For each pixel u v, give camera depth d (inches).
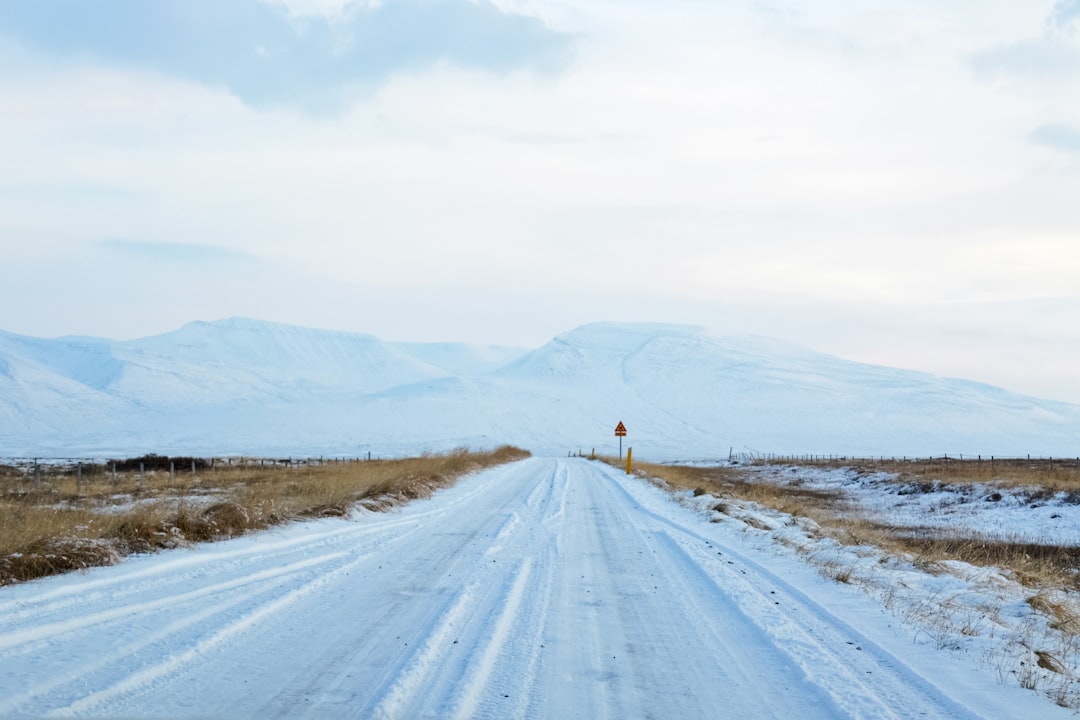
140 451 4859.7
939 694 255.6
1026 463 2504.9
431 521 721.0
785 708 241.8
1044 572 589.3
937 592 442.9
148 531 496.4
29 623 303.6
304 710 223.5
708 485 1509.6
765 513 893.2
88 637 288.4
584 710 235.1
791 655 297.4
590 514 826.2
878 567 515.2
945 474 1636.3
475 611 356.2
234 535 556.1
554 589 414.9
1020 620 399.5
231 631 304.3
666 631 333.4
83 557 419.8
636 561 517.3
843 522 927.7
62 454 4404.5
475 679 256.4
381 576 434.6
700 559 526.9
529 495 1060.5
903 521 1114.7
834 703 244.2
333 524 659.4
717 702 246.1
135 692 233.9
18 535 429.1
